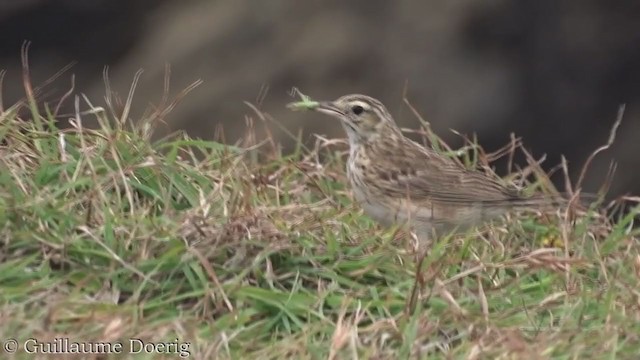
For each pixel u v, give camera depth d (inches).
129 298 495.2
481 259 541.3
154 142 623.8
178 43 1079.0
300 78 1043.9
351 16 1063.0
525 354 469.7
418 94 1035.9
